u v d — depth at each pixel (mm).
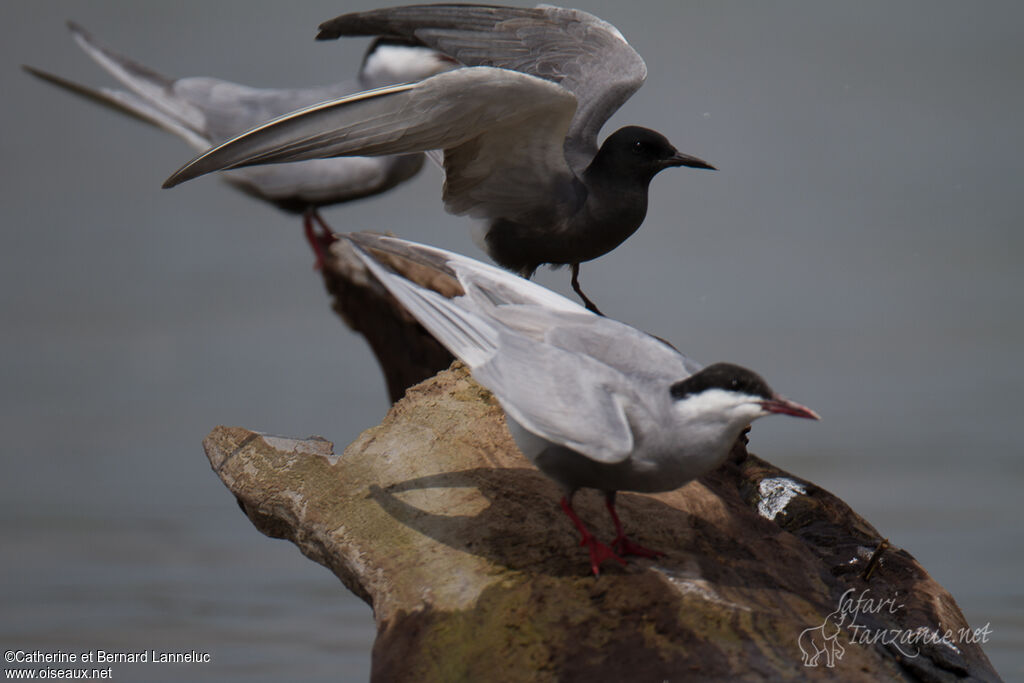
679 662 8328
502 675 8547
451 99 10953
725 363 8984
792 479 11469
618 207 12781
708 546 9812
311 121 10648
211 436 11852
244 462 11320
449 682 8680
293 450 11289
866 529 11008
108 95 17328
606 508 10031
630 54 14273
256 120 17328
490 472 10461
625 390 9031
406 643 9109
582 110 13875
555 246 13047
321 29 13820
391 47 18406
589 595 8969
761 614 8836
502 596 9109
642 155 12719
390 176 17625
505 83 10906
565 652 8570
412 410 11312
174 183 10609
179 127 17312
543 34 14359
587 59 14227
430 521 10000
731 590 9117
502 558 9484
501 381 9039
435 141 11508
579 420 8742
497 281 10039
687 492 10508
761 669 8305
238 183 17719
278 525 10992
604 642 8594
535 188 12633
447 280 15477
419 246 10203
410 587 9500
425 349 16500
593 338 9555
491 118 11430
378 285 16359
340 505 10453
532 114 11555
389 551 9883
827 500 11234
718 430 8883
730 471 11578
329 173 17391
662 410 8953
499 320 9672
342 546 10148
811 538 10867
